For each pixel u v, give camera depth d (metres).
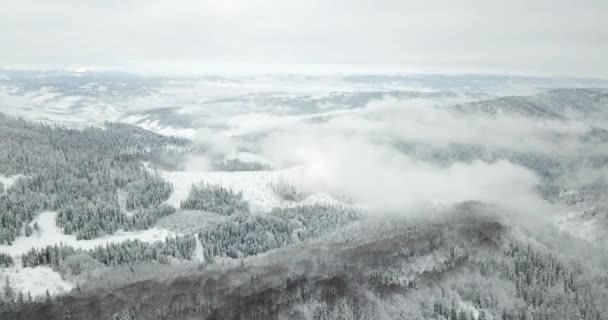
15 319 140.75
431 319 157.38
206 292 155.38
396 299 158.25
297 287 154.88
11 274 175.00
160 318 141.25
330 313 146.25
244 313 141.25
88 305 148.50
